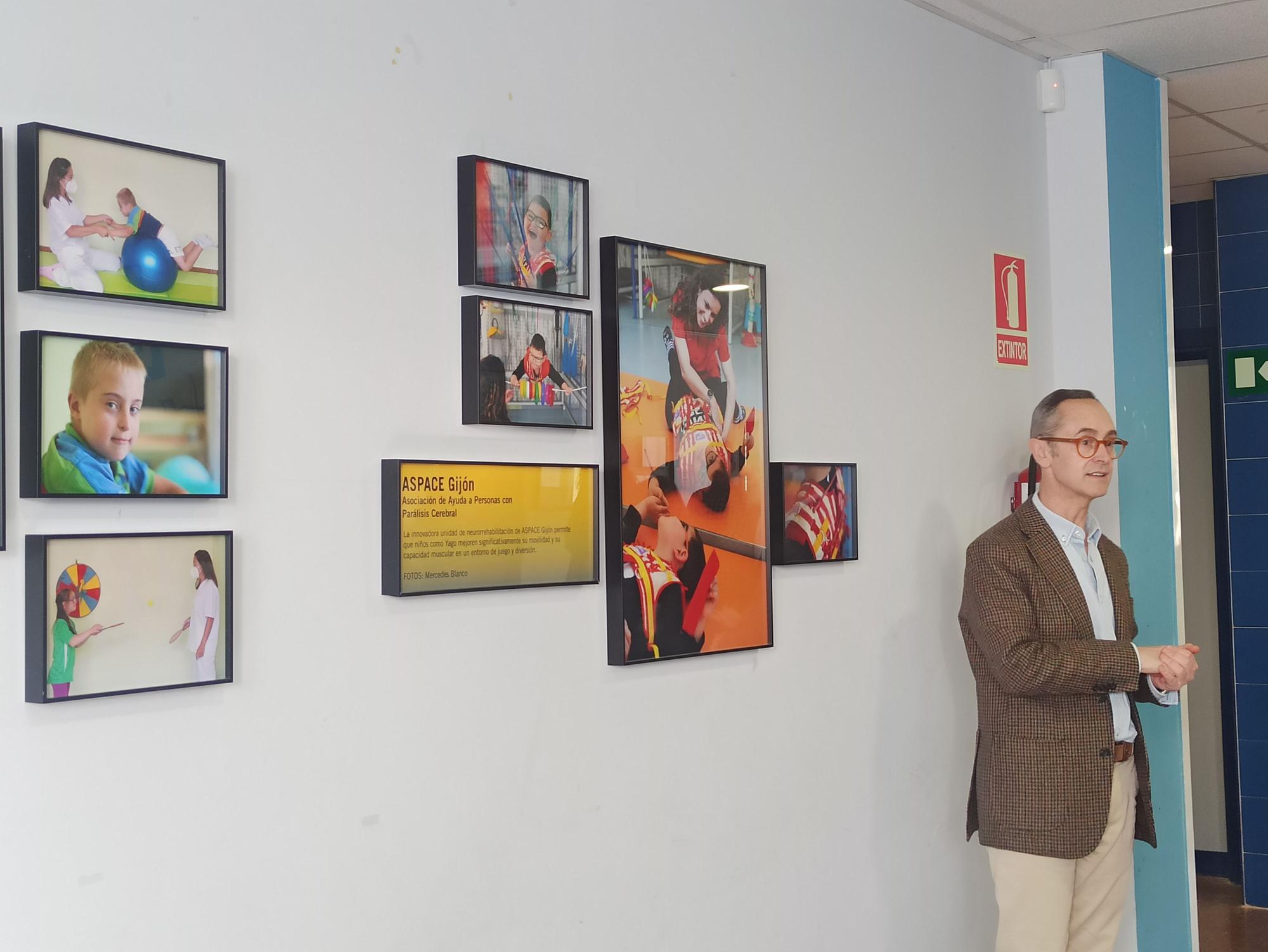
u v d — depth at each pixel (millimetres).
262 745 1779
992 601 2678
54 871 1556
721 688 2559
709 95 2576
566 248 2223
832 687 2850
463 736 2053
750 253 2666
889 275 3074
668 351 2416
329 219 1884
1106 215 3594
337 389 1888
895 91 3111
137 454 1634
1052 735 2650
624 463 2316
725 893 2547
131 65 1652
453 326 2057
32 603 1532
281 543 1812
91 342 1590
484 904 2072
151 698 1656
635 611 2322
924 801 3109
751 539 2594
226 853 1732
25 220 1530
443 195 2045
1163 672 2576
